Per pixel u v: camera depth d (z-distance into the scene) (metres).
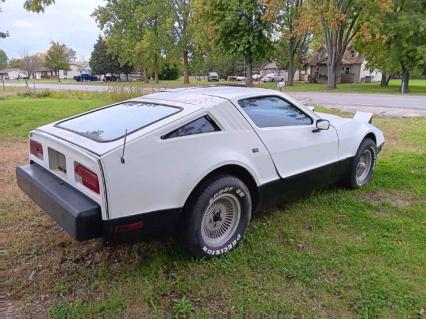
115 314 2.39
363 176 4.83
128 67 67.81
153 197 2.61
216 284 2.70
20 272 2.87
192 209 2.83
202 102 3.09
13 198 4.36
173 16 42.56
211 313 2.40
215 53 31.58
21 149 6.91
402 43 23.70
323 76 52.69
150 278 2.78
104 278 2.78
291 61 33.84
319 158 3.97
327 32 28.88
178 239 2.92
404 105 14.64
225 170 3.05
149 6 43.62
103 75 68.62
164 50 44.88
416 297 2.52
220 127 3.00
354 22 28.02
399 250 3.14
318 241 3.31
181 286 2.66
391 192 4.58
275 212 3.95
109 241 2.54
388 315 2.37
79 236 2.41
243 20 28.20
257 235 3.44
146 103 3.43
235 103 3.19
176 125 2.75
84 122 3.23
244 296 2.56
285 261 2.99
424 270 2.84
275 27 29.92
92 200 2.50
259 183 3.30
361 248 3.18
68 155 2.71
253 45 28.89
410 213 3.93
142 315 2.39
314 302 2.49
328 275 2.80
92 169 2.44
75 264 2.98
